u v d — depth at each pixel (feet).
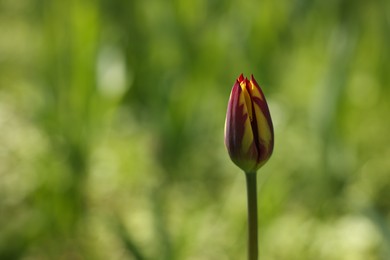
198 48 5.06
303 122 5.05
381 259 4.09
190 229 3.91
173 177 4.79
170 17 5.27
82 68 4.57
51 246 4.14
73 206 4.22
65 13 4.76
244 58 5.24
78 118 4.43
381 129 5.08
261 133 2.88
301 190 4.54
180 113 4.81
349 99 4.64
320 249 4.19
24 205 4.38
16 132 5.07
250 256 2.95
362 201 4.19
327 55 4.88
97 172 4.71
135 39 5.40
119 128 5.32
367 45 5.50
